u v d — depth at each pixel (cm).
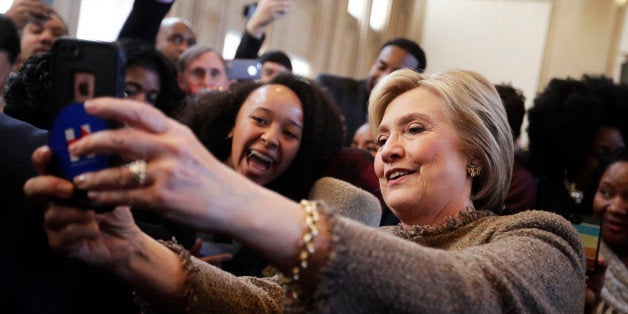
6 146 121
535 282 112
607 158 263
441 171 143
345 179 237
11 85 188
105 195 85
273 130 229
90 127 90
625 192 236
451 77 152
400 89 157
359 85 388
